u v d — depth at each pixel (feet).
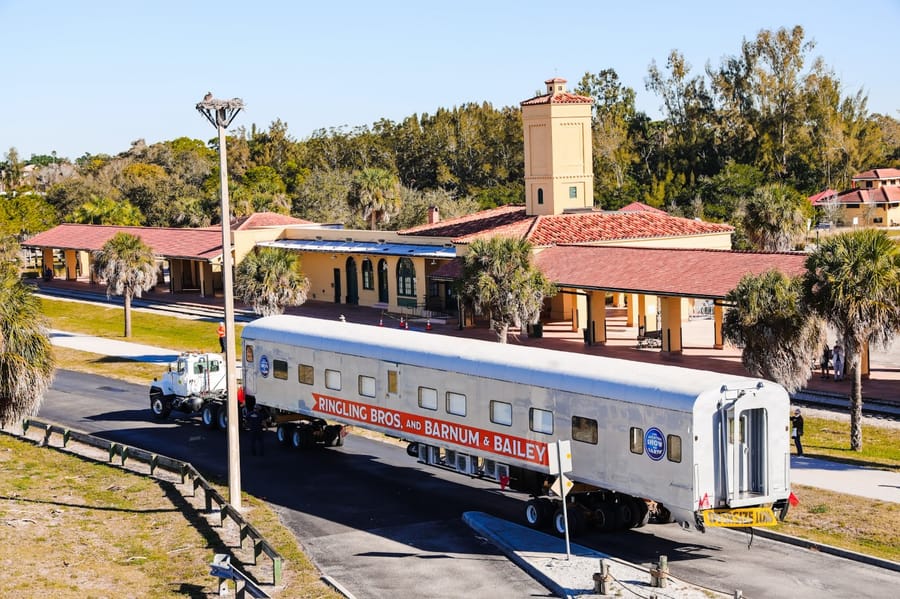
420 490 93.50
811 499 84.02
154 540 80.18
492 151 432.25
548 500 79.51
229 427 87.35
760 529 77.05
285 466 103.65
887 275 99.50
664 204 352.08
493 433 84.48
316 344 103.81
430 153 441.27
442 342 93.09
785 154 402.52
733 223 265.13
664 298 153.48
